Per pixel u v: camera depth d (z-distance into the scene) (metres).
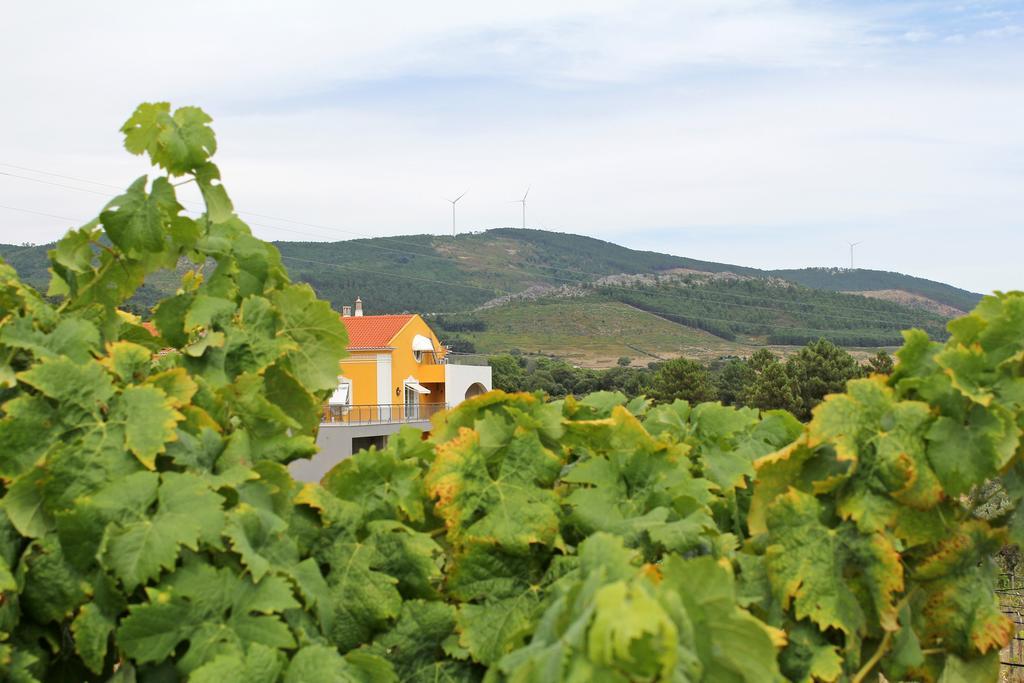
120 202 2.93
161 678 2.23
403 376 58.50
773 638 2.22
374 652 2.49
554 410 3.29
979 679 2.78
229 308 2.98
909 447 2.63
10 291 2.78
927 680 2.77
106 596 2.22
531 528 2.61
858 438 2.64
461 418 3.13
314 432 3.15
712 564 1.80
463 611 2.53
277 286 3.23
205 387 2.78
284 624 2.23
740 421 3.57
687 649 1.61
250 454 2.68
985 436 2.62
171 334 3.00
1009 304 2.77
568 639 1.56
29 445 2.38
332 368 3.10
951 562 2.69
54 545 2.29
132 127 3.12
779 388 64.62
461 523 2.67
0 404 2.59
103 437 2.39
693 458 3.43
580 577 1.97
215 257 3.09
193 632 2.19
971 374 2.71
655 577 1.91
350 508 2.69
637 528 2.54
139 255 3.02
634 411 3.82
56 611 2.26
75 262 3.02
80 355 2.67
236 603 2.25
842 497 2.64
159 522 2.23
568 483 2.99
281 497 2.61
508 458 2.77
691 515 2.55
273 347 2.98
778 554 2.55
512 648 2.24
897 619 2.63
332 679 2.14
